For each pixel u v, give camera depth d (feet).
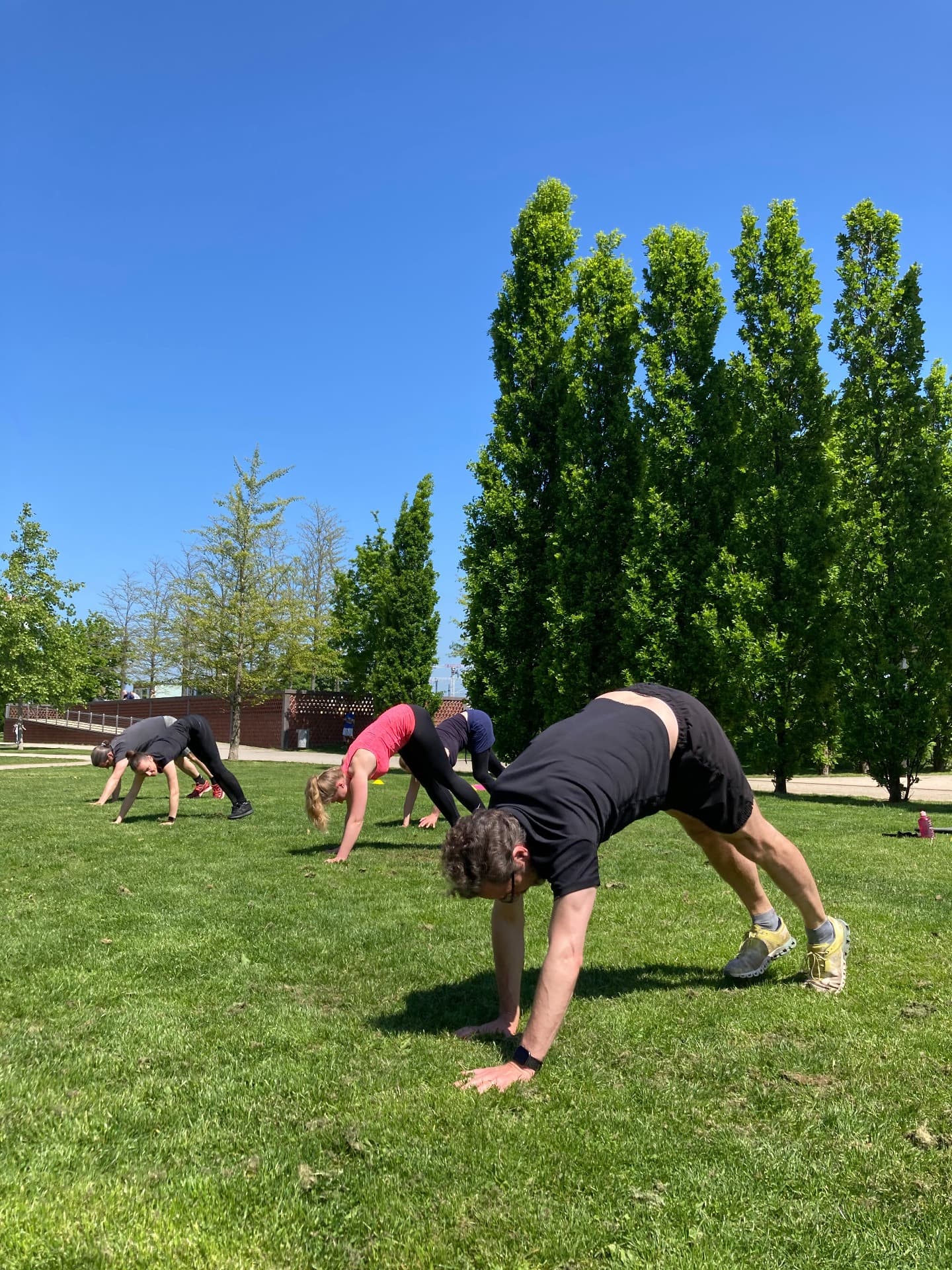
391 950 15.35
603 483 57.31
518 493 63.93
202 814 34.60
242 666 92.22
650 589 53.26
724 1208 7.59
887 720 48.14
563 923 10.00
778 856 12.73
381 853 25.29
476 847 9.74
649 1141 8.69
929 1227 7.28
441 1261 6.91
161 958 14.80
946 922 17.17
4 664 86.17
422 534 87.92
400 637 86.43
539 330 65.31
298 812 35.27
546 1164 8.27
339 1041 11.27
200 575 98.94
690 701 11.95
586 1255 6.97
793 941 13.82
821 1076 10.14
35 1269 6.68
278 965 14.46
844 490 51.88
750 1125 9.05
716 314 55.26
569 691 56.95
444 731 28.50
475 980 13.79
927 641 48.14
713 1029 11.53
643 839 28.35
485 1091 9.75
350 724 113.09
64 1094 9.68
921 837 29.99
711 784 11.71
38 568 89.51
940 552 48.21
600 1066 10.41
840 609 50.29
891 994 12.83
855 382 52.47
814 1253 6.97
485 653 62.75
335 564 136.05
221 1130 8.86
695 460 54.03
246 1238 7.15
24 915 17.69
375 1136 8.75
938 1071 10.21
